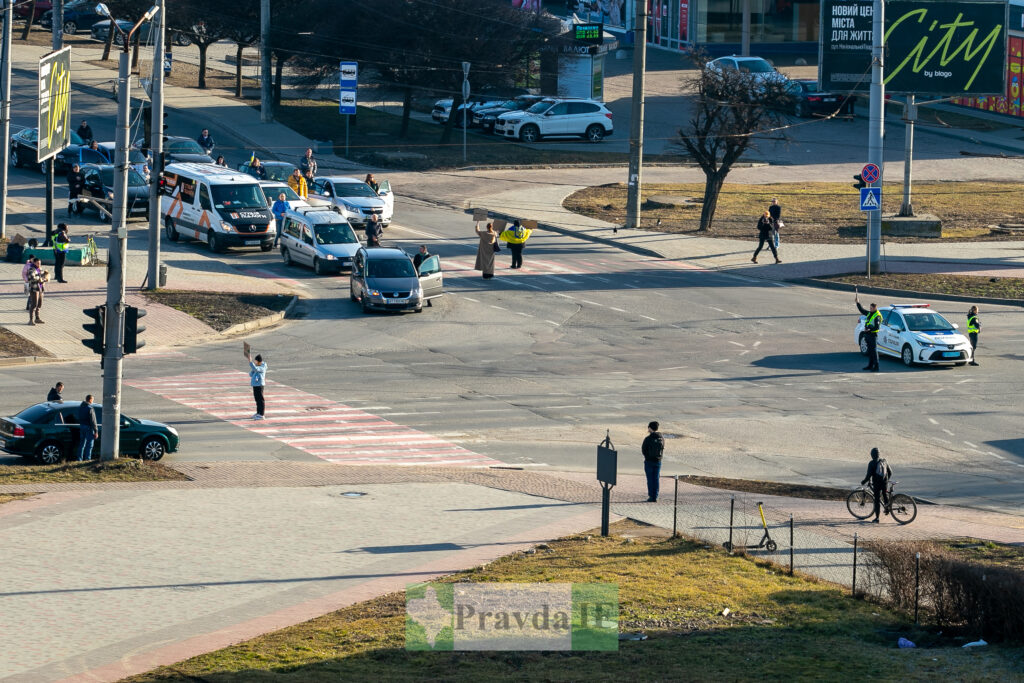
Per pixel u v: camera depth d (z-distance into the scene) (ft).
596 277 374.22
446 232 422.00
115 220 204.85
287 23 555.69
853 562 159.43
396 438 232.73
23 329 296.30
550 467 217.36
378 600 146.10
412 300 329.11
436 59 530.68
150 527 174.81
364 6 534.78
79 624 137.39
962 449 231.91
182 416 241.96
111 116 536.01
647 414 251.80
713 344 306.76
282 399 256.73
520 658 125.80
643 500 195.93
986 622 135.13
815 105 611.47
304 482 202.28
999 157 557.33
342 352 295.69
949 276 373.40
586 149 550.77
